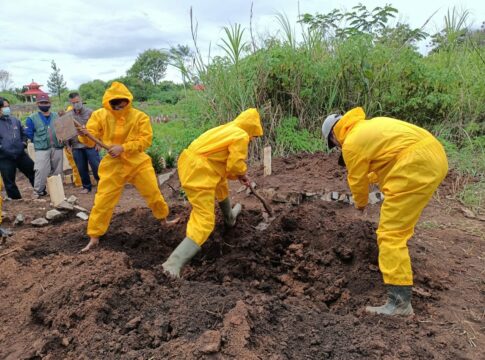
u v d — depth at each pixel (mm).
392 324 3275
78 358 2768
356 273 4055
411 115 8578
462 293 3795
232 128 4332
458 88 8648
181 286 3637
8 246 4957
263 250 4730
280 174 7387
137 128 4660
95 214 4672
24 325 3377
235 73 8609
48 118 8000
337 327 3133
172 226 5176
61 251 4688
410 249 4547
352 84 8781
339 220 4934
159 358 2688
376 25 9242
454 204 6016
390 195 3371
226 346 2740
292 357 2781
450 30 9609
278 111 8766
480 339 3139
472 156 7445
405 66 8461
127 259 4020
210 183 4203
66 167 10500
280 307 3312
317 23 9211
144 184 4820
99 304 3217
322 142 8320
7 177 7684
